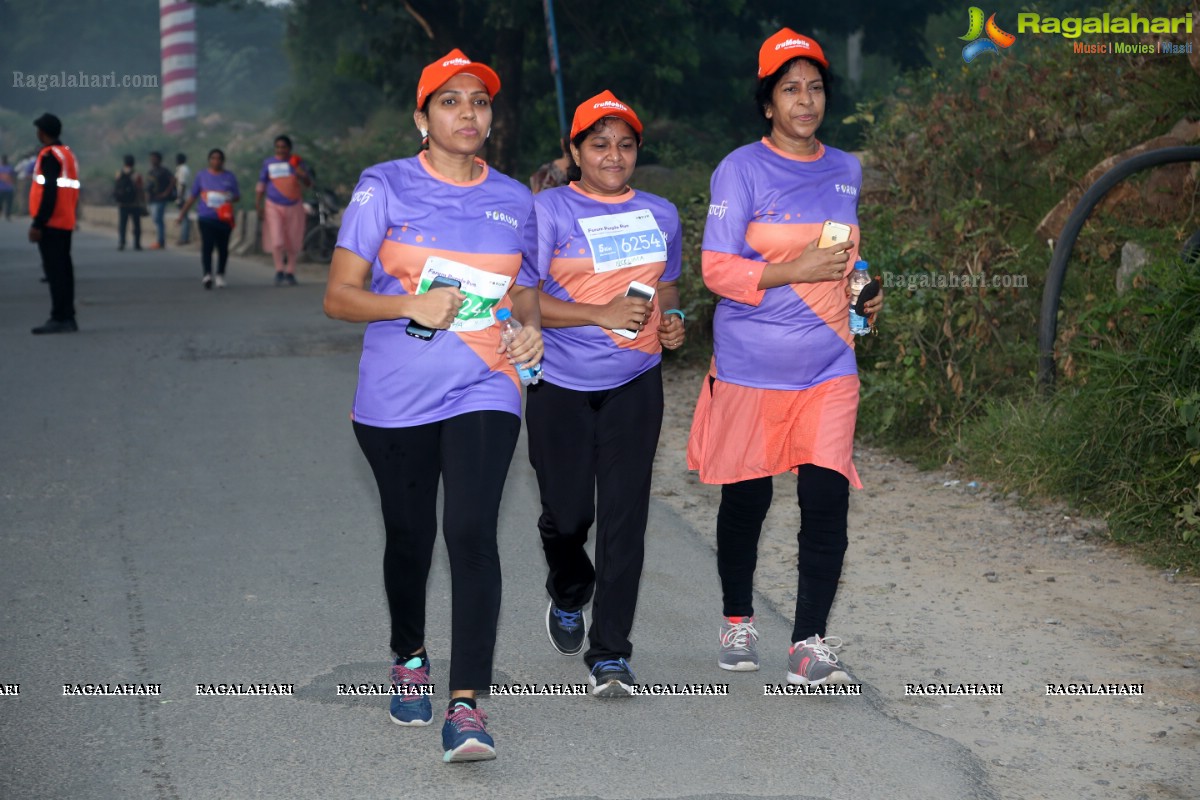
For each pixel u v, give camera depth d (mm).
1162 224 8688
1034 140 9859
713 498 6922
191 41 64938
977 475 7074
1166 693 4395
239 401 9461
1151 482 6195
